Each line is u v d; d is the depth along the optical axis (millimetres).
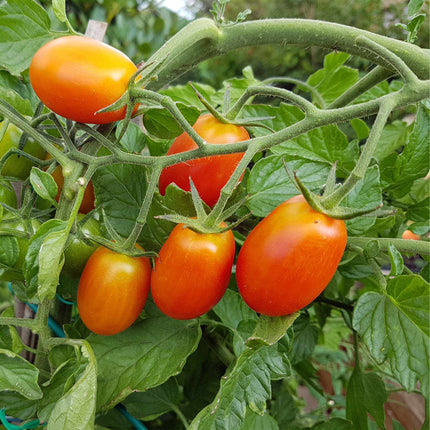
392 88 333
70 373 182
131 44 907
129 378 185
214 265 160
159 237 193
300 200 158
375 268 189
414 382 168
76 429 155
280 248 150
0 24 176
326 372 555
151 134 199
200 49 207
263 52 1156
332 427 262
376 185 211
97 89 150
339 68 323
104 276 168
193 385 284
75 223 163
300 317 280
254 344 155
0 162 179
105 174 199
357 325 177
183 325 204
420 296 171
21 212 173
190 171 183
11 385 162
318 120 155
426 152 233
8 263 170
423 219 264
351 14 1068
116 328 177
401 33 1010
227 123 186
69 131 171
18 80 228
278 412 317
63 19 168
